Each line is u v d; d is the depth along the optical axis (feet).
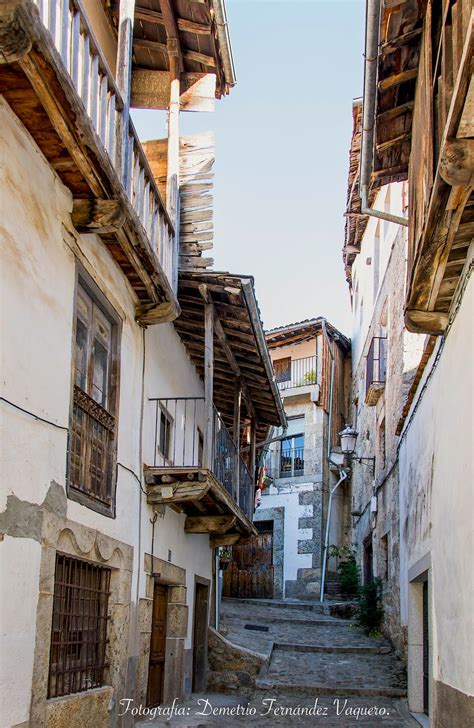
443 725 24.11
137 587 26.71
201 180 30.66
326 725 31.76
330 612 60.75
